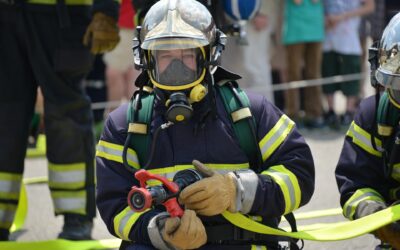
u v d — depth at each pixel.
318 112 15.58
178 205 5.53
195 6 5.89
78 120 8.96
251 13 8.86
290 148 5.98
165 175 5.88
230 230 5.88
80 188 8.99
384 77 6.06
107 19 8.73
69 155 8.94
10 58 8.74
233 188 5.62
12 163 8.75
